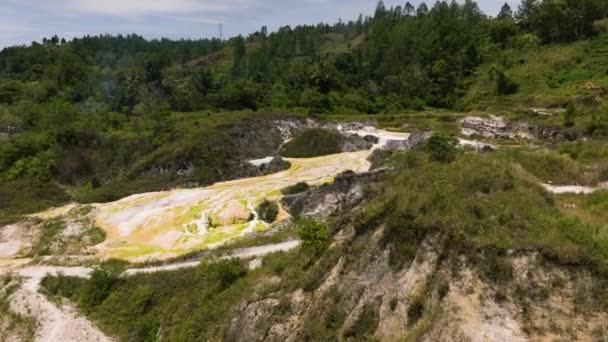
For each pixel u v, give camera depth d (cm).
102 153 8900
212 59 19725
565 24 10862
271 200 5059
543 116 7312
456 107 10012
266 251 3938
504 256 1764
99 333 3606
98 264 4338
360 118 9025
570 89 8519
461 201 2036
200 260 4044
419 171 2519
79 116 10506
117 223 5172
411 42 13388
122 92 13912
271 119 8662
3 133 10519
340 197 4631
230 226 4762
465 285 1747
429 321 1728
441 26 12975
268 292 2652
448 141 5547
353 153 7044
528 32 11969
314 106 10200
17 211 6738
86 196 6931
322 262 2511
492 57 11344
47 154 8606
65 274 4262
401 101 10444
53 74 15850
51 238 5144
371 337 1902
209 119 8988
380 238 2156
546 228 1872
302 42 18788
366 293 2078
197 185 6725
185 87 12538
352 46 17900
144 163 7706
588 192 3056
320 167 6431
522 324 1625
